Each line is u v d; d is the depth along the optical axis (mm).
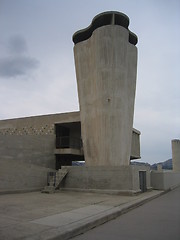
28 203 11898
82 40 23906
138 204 13305
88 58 21688
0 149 21469
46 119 28078
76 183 18328
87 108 21219
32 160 23938
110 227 7926
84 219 8234
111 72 20266
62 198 14203
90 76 21375
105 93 20141
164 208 12234
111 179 17094
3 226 7051
